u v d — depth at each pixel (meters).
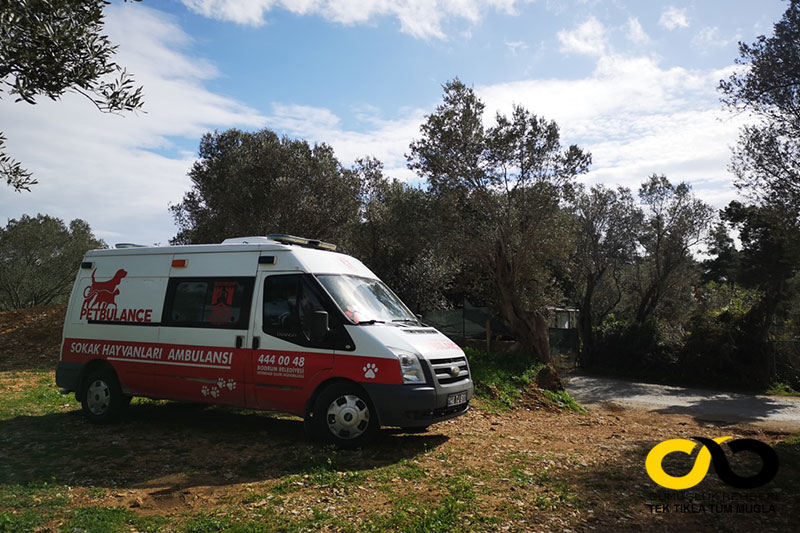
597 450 7.68
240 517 4.54
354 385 6.95
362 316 7.32
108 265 8.79
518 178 18.02
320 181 22.81
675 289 32.44
